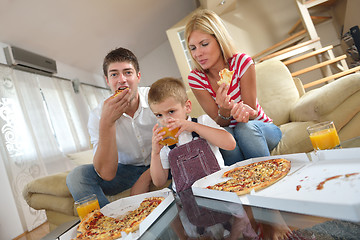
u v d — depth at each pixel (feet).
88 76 18.74
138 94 5.45
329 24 14.21
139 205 2.94
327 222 1.44
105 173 4.68
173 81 3.92
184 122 3.63
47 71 13.55
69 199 5.23
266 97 7.04
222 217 1.94
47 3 10.62
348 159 2.04
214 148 4.03
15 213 9.64
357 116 5.14
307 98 5.98
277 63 7.33
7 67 11.00
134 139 5.44
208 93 5.49
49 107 13.07
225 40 5.10
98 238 2.25
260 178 2.27
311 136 3.25
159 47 23.47
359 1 11.64
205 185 2.76
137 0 14.92
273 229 1.54
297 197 1.65
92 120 5.36
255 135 4.41
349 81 4.96
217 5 13.65
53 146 12.29
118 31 16.60
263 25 15.23
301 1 9.97
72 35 13.67
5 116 10.22
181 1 18.24
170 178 5.02
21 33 11.23
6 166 9.83
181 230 1.94
